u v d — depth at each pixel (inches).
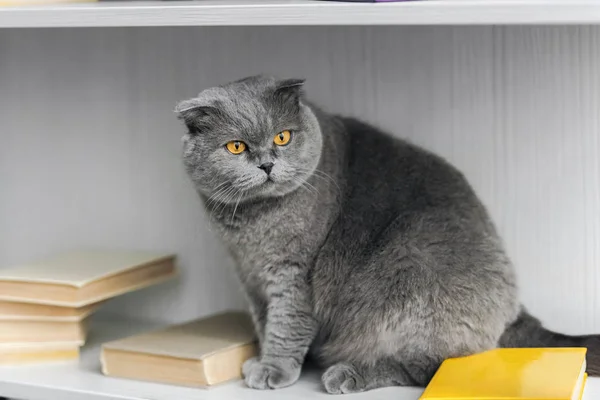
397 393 56.7
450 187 60.8
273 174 54.9
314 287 59.1
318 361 62.2
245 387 58.7
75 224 76.7
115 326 73.9
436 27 63.3
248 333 63.7
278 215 57.5
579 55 60.3
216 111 55.5
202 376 58.2
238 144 55.4
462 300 56.4
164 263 71.4
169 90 71.4
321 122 61.2
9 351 64.7
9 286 65.0
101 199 75.4
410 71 64.5
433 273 56.7
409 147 62.4
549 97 61.5
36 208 77.8
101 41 72.8
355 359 58.7
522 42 61.5
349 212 60.0
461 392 50.6
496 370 54.1
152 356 59.8
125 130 73.4
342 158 61.1
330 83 66.8
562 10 45.9
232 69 69.4
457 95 63.6
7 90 76.6
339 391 56.6
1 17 57.8
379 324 57.2
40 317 65.1
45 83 75.2
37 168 77.0
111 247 75.8
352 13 49.9
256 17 52.0
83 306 65.3
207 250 72.4
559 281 63.4
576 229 62.4
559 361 55.6
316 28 66.6
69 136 75.4
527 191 63.1
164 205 73.2
